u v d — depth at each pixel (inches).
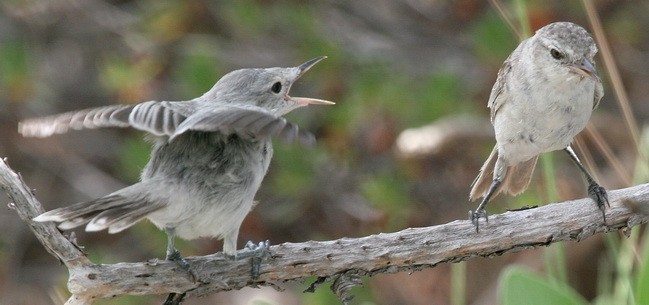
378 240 348.5
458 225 351.6
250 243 350.9
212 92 362.3
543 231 350.9
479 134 580.7
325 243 348.5
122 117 309.9
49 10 661.9
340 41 612.4
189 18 624.4
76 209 319.9
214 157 339.0
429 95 575.8
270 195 600.1
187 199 334.3
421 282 624.7
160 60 622.5
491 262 630.5
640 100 641.6
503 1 589.9
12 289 657.6
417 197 589.9
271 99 367.9
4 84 613.9
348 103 580.7
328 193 593.0
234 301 642.8
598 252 617.0
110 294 335.9
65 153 676.7
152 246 597.0
